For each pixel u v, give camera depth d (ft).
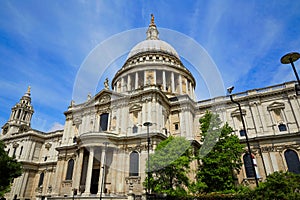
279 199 57.06
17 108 265.34
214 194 75.15
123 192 105.40
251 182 128.06
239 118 151.02
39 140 220.23
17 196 186.39
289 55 48.49
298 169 122.31
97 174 119.65
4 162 115.44
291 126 134.92
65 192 138.00
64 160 153.07
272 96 147.95
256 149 136.87
